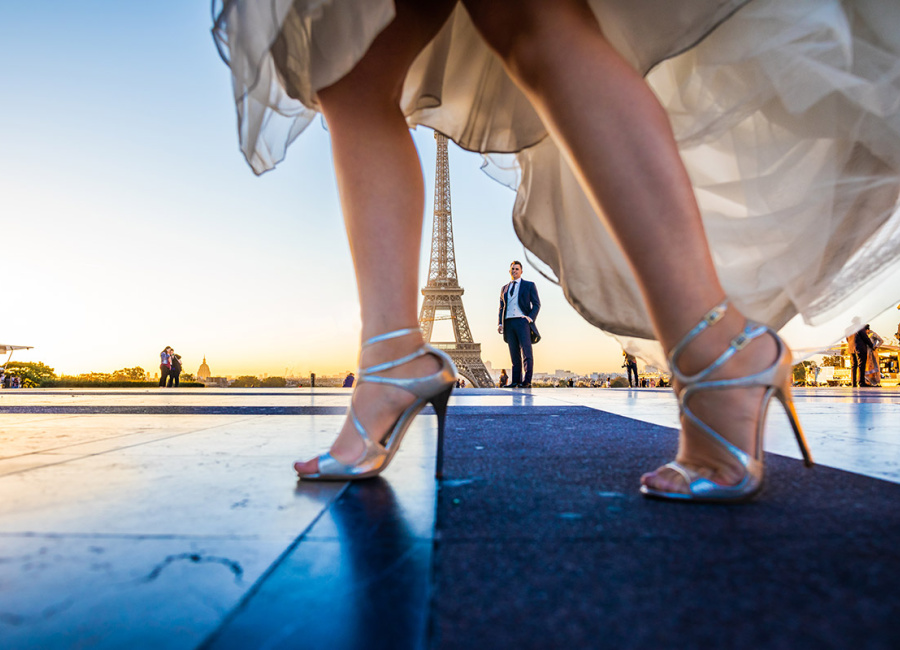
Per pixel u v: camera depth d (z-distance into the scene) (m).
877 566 0.90
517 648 0.65
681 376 1.37
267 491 1.49
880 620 0.71
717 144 2.04
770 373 1.32
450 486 1.53
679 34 1.47
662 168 1.25
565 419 3.54
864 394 8.75
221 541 1.05
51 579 0.86
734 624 0.71
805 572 0.88
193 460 1.98
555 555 0.96
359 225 1.66
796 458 1.97
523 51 1.34
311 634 0.69
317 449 2.25
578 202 2.17
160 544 1.03
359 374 1.68
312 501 1.37
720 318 1.32
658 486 1.36
